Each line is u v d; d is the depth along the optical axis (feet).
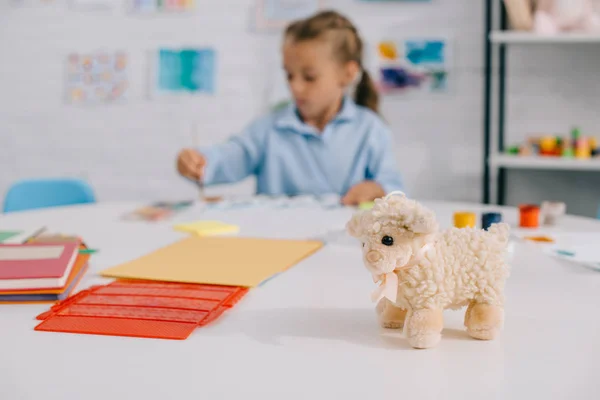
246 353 2.01
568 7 7.54
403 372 1.86
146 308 2.44
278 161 7.00
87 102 9.83
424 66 8.89
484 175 8.41
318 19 6.84
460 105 8.87
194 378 1.83
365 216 2.07
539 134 8.75
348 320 2.33
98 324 2.27
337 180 6.94
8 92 10.05
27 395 1.72
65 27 9.77
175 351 2.03
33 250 3.04
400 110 9.02
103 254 3.49
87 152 9.92
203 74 9.46
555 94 8.67
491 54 8.41
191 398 1.70
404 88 8.97
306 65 6.67
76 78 9.83
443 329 2.21
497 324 2.08
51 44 9.85
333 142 6.93
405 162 9.10
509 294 2.66
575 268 3.12
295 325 2.28
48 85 9.92
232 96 9.41
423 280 2.02
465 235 2.11
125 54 9.66
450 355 1.98
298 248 3.57
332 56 6.71
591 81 8.57
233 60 9.36
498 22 8.64
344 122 6.97
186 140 9.62
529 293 2.67
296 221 4.59
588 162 7.39
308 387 1.76
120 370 1.89
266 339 2.14
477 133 8.88
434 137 8.99
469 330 2.12
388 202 2.07
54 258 2.87
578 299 2.59
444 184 9.04
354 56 6.93
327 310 2.45
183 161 6.05
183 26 9.46
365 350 2.03
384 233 2.02
